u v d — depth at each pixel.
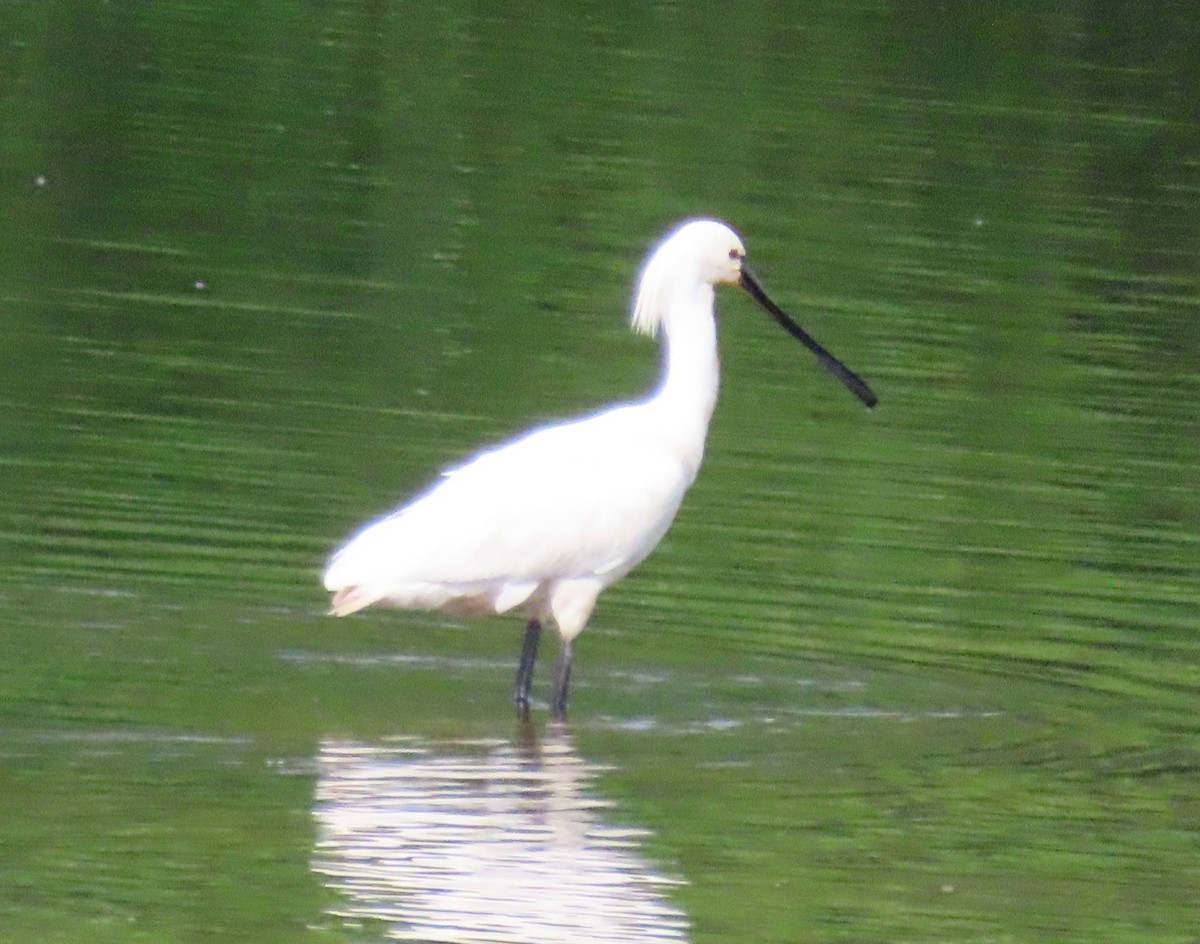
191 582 14.32
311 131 27.02
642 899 10.10
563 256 22.97
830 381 19.62
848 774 11.79
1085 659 13.80
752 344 20.61
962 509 16.56
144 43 30.67
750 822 11.07
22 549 14.66
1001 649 13.92
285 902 9.92
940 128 28.48
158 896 9.96
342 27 32.47
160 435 17.19
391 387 18.75
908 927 9.96
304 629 13.75
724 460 17.44
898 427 18.64
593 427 13.52
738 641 13.95
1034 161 27.27
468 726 12.34
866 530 16.02
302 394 18.45
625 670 13.41
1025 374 19.98
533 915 9.88
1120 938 9.92
